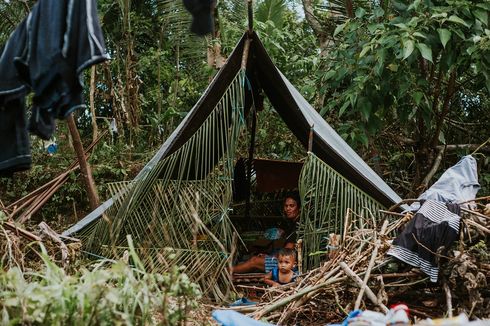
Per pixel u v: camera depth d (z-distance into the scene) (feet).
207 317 12.60
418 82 24.81
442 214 13.74
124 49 36.60
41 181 31.99
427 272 13.32
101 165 31.58
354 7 30.63
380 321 9.82
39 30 11.51
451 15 23.62
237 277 19.27
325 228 17.76
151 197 18.24
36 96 11.49
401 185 29.55
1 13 29.43
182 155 18.30
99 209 20.31
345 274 13.70
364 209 18.33
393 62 24.06
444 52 23.65
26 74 11.76
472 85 28.94
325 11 33.12
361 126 25.68
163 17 34.19
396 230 15.25
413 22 22.66
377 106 24.99
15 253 14.74
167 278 10.01
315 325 14.14
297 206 21.24
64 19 11.39
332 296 14.37
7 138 12.23
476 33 23.41
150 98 37.17
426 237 13.37
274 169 24.91
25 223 22.85
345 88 28.25
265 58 19.69
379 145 30.58
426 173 28.73
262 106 22.16
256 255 21.36
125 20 33.40
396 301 14.20
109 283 11.02
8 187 31.76
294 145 31.30
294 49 33.09
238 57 19.30
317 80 28.27
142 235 18.04
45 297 9.25
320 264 16.48
